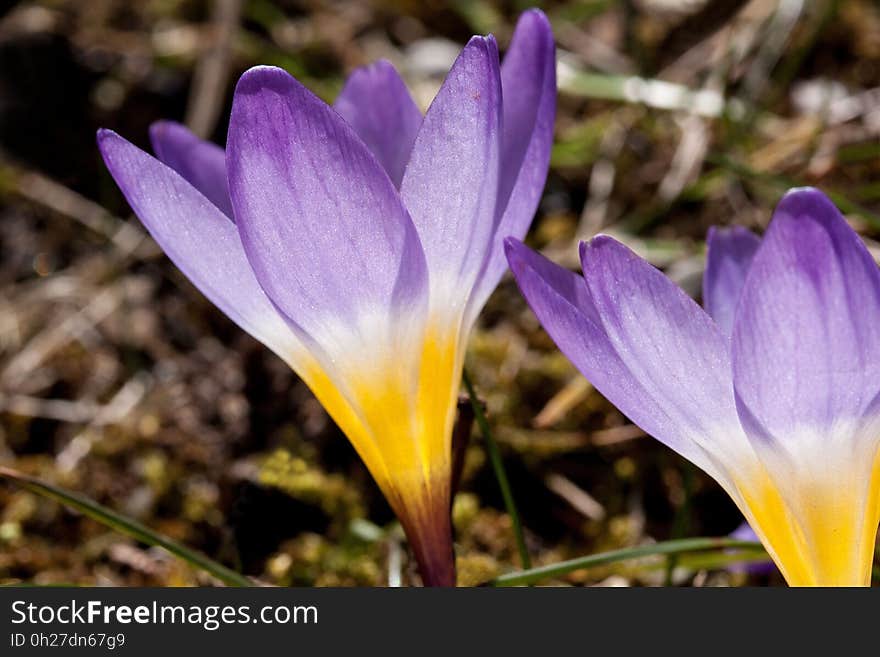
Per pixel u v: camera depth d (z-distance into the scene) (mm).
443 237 246
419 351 250
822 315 229
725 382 239
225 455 344
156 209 248
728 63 401
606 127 424
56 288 405
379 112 268
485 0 495
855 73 429
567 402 331
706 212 393
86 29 467
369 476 334
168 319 388
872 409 235
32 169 433
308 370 254
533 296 242
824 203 225
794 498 241
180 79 452
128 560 325
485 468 335
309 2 499
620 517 329
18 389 373
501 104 242
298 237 241
